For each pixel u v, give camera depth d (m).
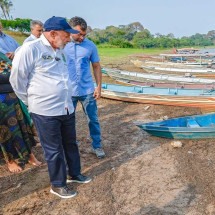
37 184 3.05
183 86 6.80
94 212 2.61
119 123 4.91
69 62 3.10
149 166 3.39
